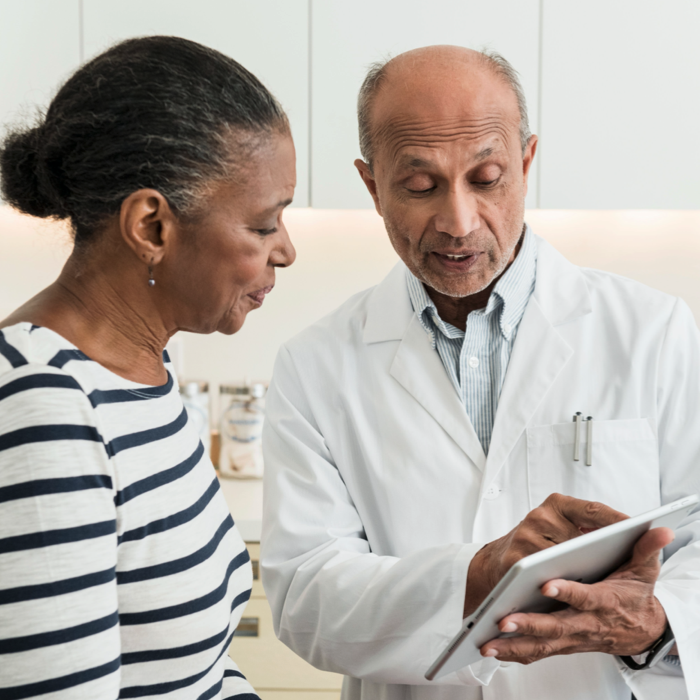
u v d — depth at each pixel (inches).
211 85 24.4
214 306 26.3
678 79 65.5
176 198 24.1
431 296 41.8
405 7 65.6
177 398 28.2
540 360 39.9
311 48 66.4
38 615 20.4
